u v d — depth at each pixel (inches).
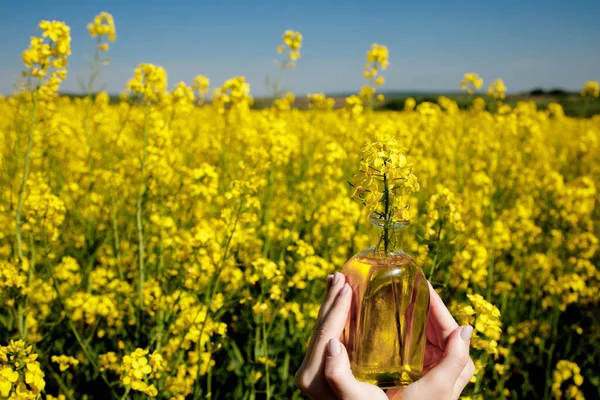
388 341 20.6
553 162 137.2
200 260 47.2
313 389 19.4
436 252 39.9
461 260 51.7
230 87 86.0
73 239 73.1
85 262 69.6
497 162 101.2
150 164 63.5
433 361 22.6
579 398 50.1
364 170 20.0
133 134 101.7
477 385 43.9
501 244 69.9
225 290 54.9
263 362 48.7
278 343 54.1
